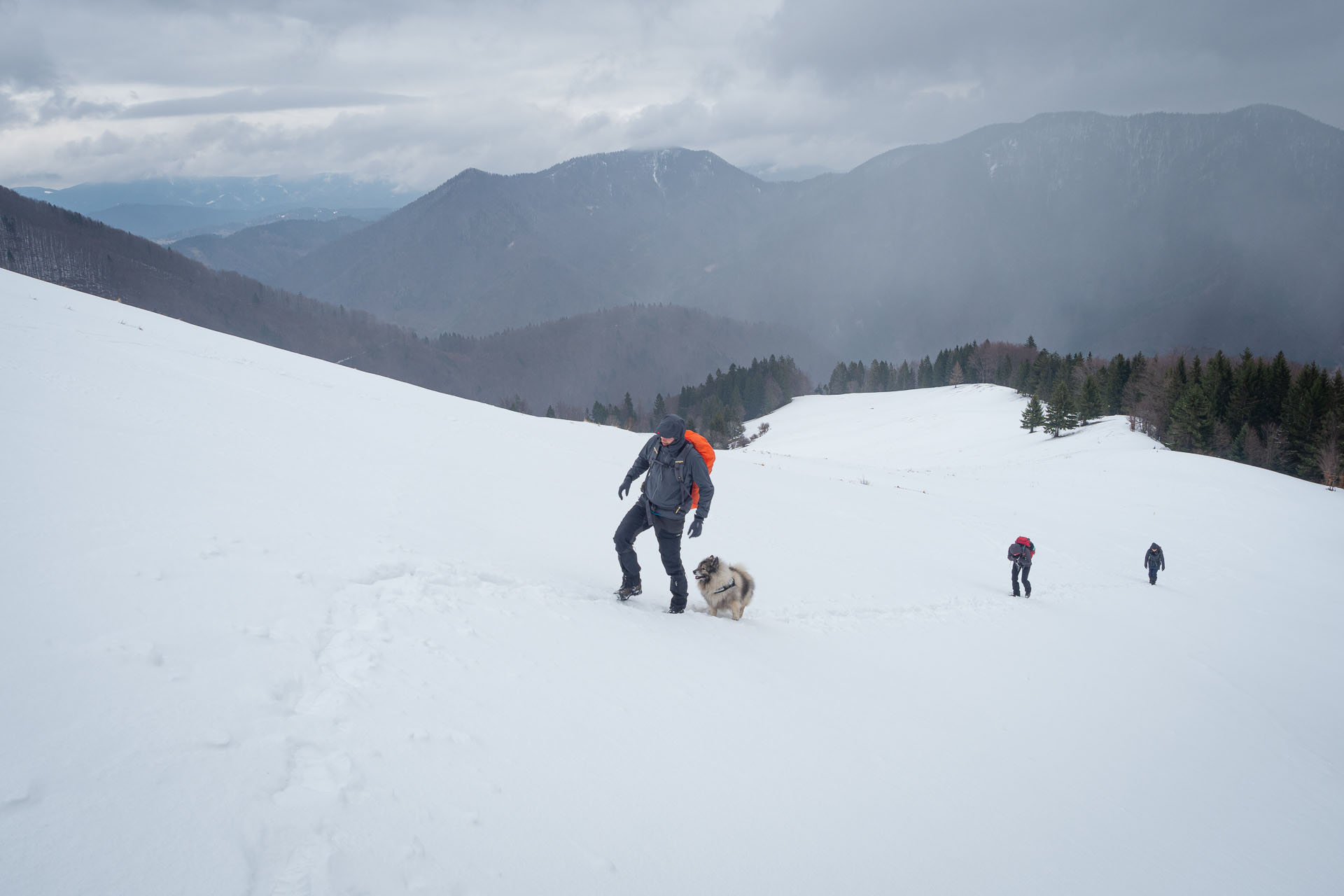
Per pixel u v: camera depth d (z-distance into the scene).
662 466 5.99
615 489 13.52
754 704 4.33
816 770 3.75
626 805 2.83
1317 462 53.06
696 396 155.38
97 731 2.19
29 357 9.75
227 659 2.91
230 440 8.30
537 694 3.51
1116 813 4.66
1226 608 17.28
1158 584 19.30
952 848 3.46
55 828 1.76
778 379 140.50
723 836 2.87
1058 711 6.69
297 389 14.70
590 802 2.75
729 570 6.66
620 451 20.19
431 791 2.46
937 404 91.38
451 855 2.20
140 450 6.50
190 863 1.80
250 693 2.69
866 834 3.30
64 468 5.24
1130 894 3.61
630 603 6.17
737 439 96.25
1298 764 7.20
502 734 3.02
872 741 4.45
